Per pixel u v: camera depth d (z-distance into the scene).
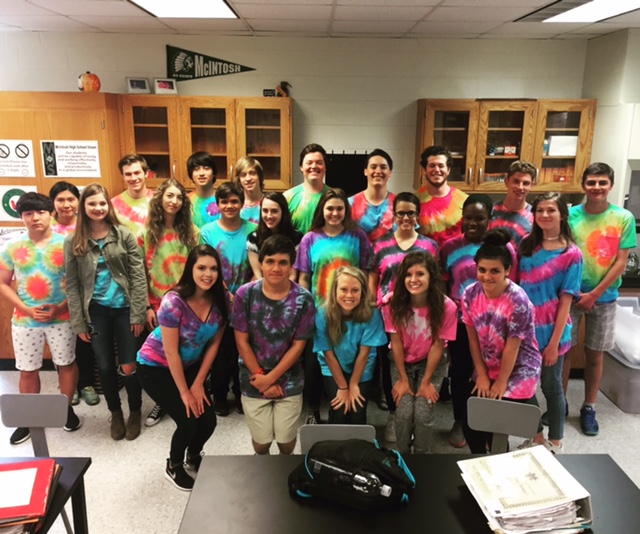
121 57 4.59
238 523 1.58
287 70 4.67
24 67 4.59
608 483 1.76
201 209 3.69
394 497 1.64
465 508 1.64
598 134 4.49
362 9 3.52
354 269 2.55
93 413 3.51
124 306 3.06
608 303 3.24
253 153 4.52
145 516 2.50
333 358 2.63
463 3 3.33
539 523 1.55
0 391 3.75
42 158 4.19
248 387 2.52
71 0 3.38
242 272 3.25
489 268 2.36
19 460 1.82
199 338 2.54
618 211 3.17
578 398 3.77
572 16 3.71
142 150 4.48
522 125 4.48
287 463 1.87
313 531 1.55
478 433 2.55
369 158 3.27
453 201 3.35
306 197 3.46
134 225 3.54
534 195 4.70
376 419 3.45
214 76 4.66
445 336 2.61
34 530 1.52
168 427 3.33
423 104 4.47
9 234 4.25
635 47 4.09
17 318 3.12
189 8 3.57
